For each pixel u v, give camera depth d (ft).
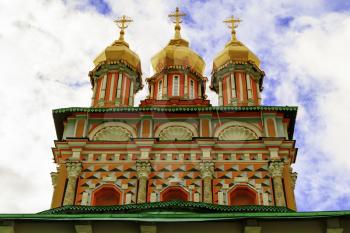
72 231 57.41
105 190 91.45
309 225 56.54
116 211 73.00
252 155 94.32
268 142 94.84
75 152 95.09
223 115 100.17
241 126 99.04
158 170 92.89
